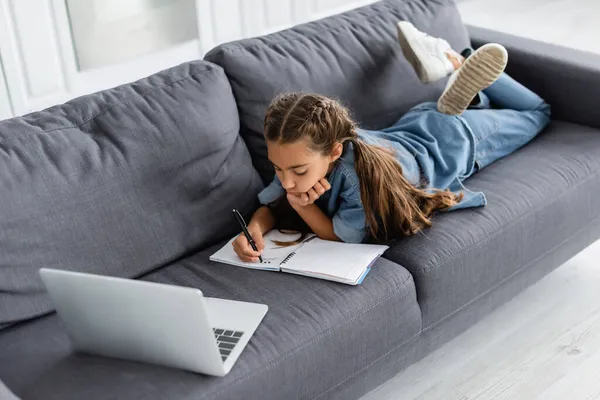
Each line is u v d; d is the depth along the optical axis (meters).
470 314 1.91
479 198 1.92
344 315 1.59
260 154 2.00
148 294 1.33
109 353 1.49
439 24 2.36
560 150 2.16
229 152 1.89
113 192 1.70
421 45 2.15
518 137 2.20
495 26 4.42
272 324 1.55
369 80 2.16
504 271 1.92
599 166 2.12
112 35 3.32
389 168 1.81
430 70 2.14
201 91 1.85
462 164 2.04
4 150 1.63
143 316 1.38
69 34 3.18
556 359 2.00
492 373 1.96
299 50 2.07
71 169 1.66
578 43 4.14
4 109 3.13
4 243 1.57
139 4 3.35
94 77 3.33
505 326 2.13
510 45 2.42
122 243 1.71
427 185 1.96
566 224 2.04
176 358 1.43
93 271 1.67
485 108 2.31
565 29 4.33
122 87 1.84
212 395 1.40
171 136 1.77
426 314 1.77
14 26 3.01
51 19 3.11
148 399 1.37
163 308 1.34
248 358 1.47
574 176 2.06
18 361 1.50
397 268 1.73
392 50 2.22
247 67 1.96
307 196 1.79
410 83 2.23
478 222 1.87
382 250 1.77
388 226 1.84
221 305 1.61
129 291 1.35
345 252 1.77
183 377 1.42
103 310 1.40
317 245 1.82
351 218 1.83
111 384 1.41
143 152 1.74
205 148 1.82
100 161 1.70
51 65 3.18
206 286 1.70
